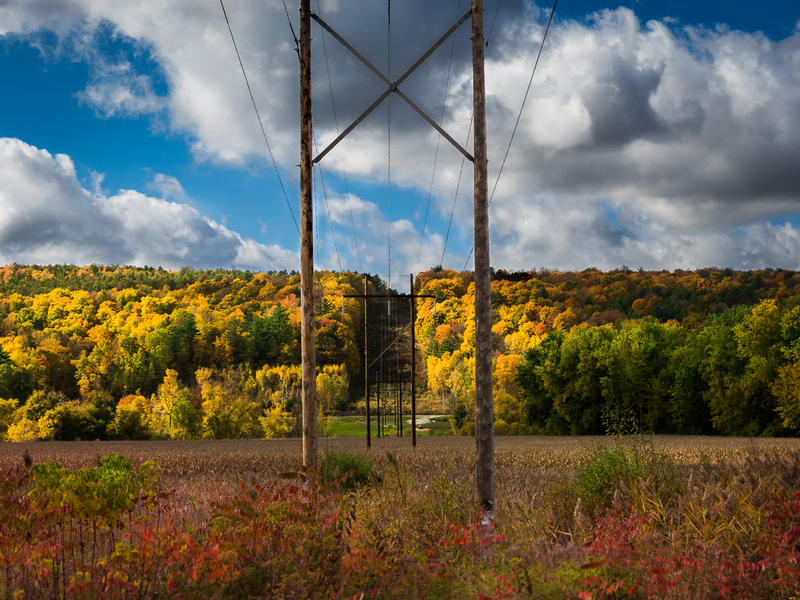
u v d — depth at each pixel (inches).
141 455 1448.1
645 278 6161.4
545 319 5625.0
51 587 189.2
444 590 230.1
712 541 241.3
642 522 271.3
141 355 6663.4
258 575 201.3
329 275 6825.8
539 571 218.1
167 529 225.3
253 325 7190.0
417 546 273.0
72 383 6525.6
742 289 5157.5
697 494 310.3
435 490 382.0
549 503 386.0
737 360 2679.6
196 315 7711.6
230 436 4382.4
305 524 222.2
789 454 343.3
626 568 222.8
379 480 410.3
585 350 3233.3
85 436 3791.8
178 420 4350.4
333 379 6018.7
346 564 214.8
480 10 452.8
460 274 6540.4
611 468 396.5
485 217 443.5
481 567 241.0
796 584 190.1
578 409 3255.4
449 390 6013.8
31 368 6235.2
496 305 6190.9
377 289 4003.4
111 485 226.4
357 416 5748.0
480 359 426.9
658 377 3006.9
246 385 6053.2
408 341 6422.2
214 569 190.7
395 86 451.2
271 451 1675.7
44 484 236.8
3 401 4746.6
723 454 971.3
